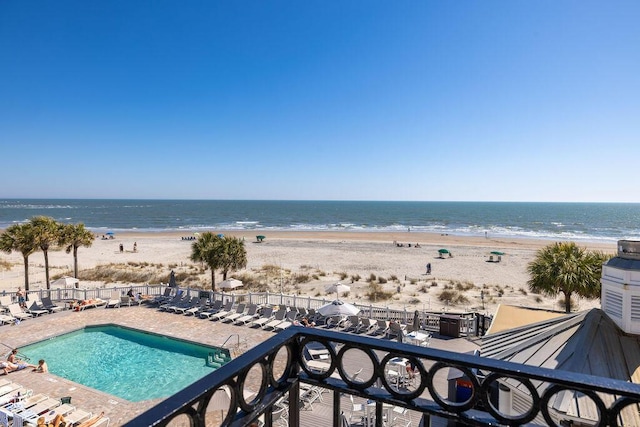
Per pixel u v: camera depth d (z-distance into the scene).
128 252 46.03
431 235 72.38
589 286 13.82
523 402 7.00
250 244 54.69
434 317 16.73
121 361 14.05
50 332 16.25
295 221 110.69
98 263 38.00
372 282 28.73
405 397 1.98
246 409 1.90
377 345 2.03
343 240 61.59
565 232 79.94
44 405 9.54
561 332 7.42
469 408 1.82
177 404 1.48
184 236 65.62
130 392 11.83
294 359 2.30
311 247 51.31
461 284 28.66
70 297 22.34
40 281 28.81
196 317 18.33
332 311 15.27
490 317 15.40
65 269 33.56
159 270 32.69
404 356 1.98
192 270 32.91
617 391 1.55
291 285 27.81
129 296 21.05
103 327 17.34
